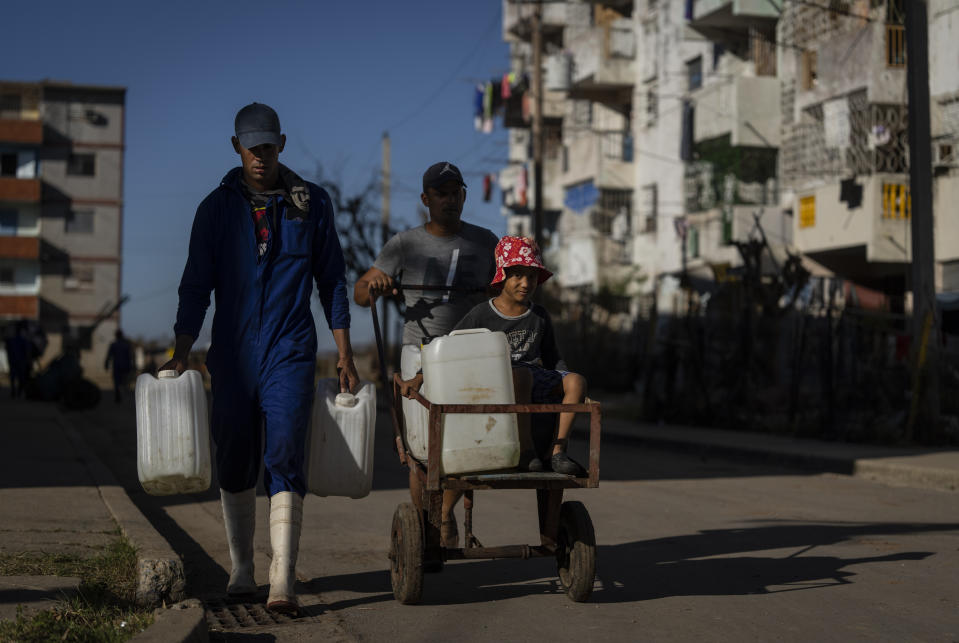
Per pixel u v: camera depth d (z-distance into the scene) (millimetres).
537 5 29906
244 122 5406
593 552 5613
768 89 33125
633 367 32906
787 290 21750
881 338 19891
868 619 5414
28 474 10734
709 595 6000
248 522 5766
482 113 49031
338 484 5414
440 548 5637
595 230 43406
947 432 16281
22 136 62750
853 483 12797
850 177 27891
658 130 41094
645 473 13930
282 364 5383
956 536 8336
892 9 27828
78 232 64312
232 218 5473
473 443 5121
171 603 5371
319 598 5887
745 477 13453
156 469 5051
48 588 5219
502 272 5758
